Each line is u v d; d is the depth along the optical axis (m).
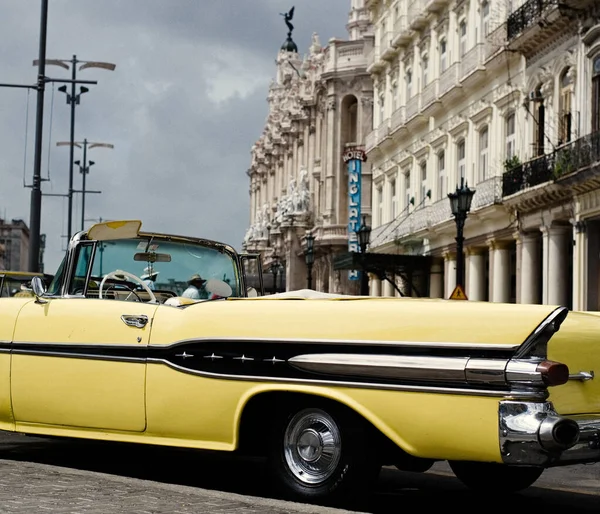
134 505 6.17
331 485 6.42
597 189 26.50
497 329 5.86
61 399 7.75
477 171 36.28
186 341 7.05
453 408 5.95
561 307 5.86
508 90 33.16
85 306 7.75
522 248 31.91
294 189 75.31
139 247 8.74
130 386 7.33
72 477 7.34
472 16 36.97
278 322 6.67
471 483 7.67
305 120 79.00
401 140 46.31
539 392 5.77
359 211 54.69
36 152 27.88
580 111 28.09
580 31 28.08
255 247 95.81
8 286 15.35
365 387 6.25
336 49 66.56
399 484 8.23
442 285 41.25
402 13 45.97
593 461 6.08
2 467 7.89
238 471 8.60
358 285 65.00
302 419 6.61
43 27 28.19
